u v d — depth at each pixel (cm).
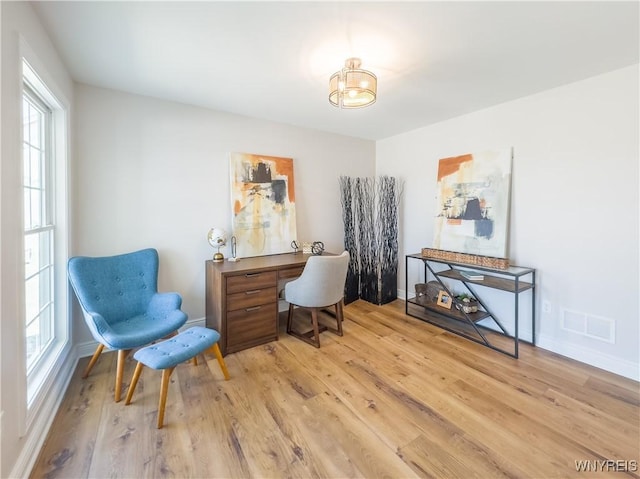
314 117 331
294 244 357
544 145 260
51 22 164
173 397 197
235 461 147
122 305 233
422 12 155
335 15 158
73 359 233
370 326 319
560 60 206
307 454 151
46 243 210
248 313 267
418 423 173
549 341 264
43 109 201
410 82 240
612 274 227
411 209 388
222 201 313
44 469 141
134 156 266
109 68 217
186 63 210
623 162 219
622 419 176
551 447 155
